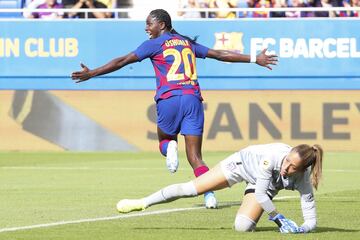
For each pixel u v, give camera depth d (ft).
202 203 127.95
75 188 147.64
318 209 120.47
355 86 223.71
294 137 223.92
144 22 227.81
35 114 230.07
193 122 118.93
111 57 228.43
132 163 197.06
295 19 225.15
